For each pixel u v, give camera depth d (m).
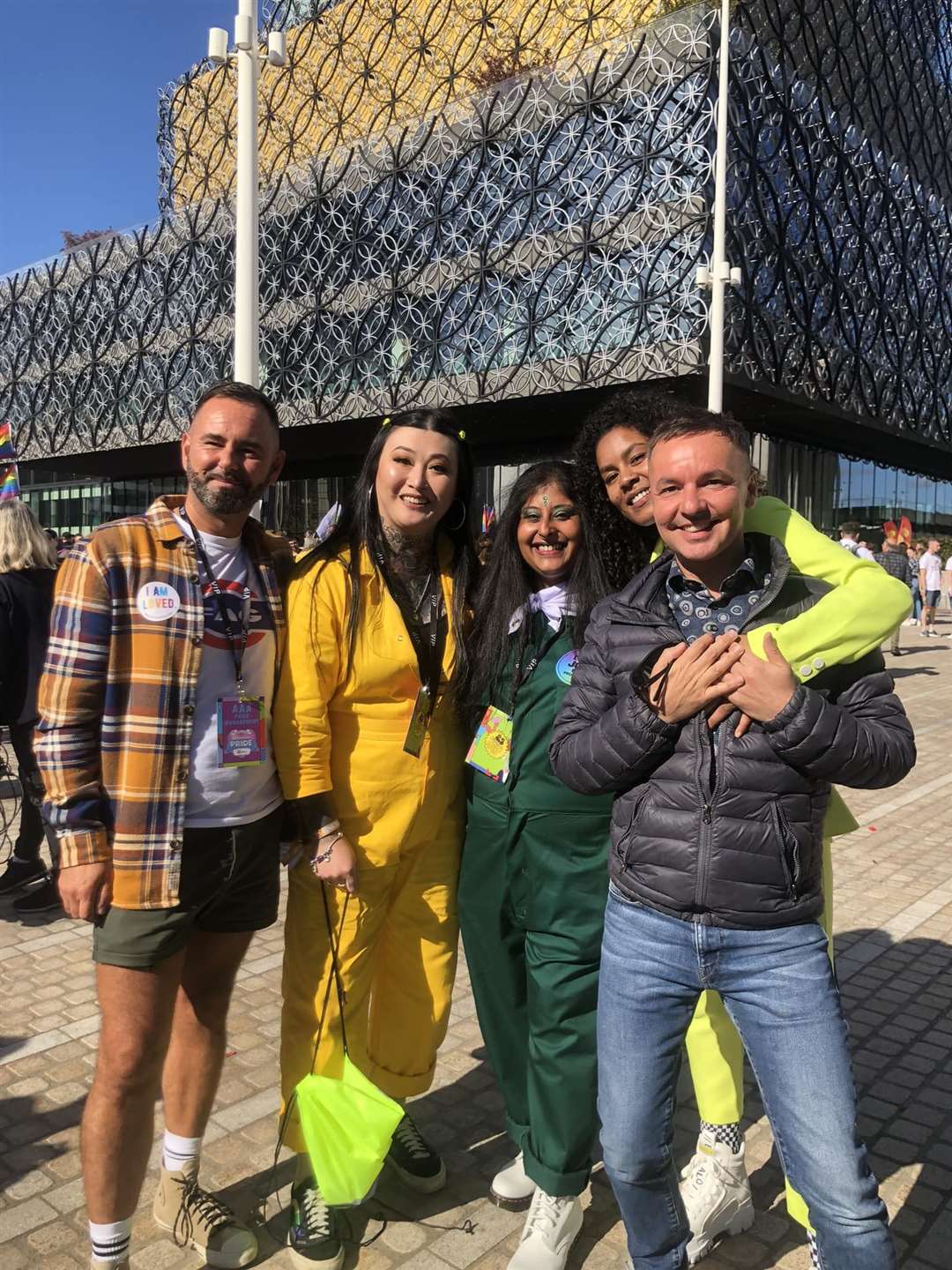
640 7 21.47
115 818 1.98
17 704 4.52
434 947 2.54
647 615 1.89
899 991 3.89
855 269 25.44
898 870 5.46
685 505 1.72
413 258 24.88
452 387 23.81
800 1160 1.67
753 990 1.71
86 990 3.78
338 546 2.37
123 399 32.66
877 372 26.97
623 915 1.84
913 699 12.34
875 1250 1.60
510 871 2.35
